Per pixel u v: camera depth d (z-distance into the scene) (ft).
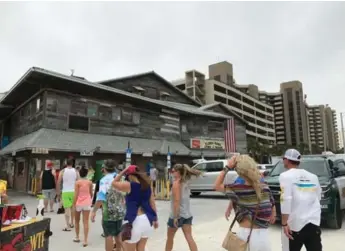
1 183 14.87
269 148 271.49
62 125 63.57
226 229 27.63
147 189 14.35
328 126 599.57
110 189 18.16
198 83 292.20
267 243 10.58
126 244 13.71
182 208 17.43
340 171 31.35
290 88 511.40
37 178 57.11
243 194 10.84
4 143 89.35
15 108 83.20
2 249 12.06
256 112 351.05
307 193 12.64
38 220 14.52
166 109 91.50
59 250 20.62
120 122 76.38
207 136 105.40
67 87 65.41
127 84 98.73
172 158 89.92
